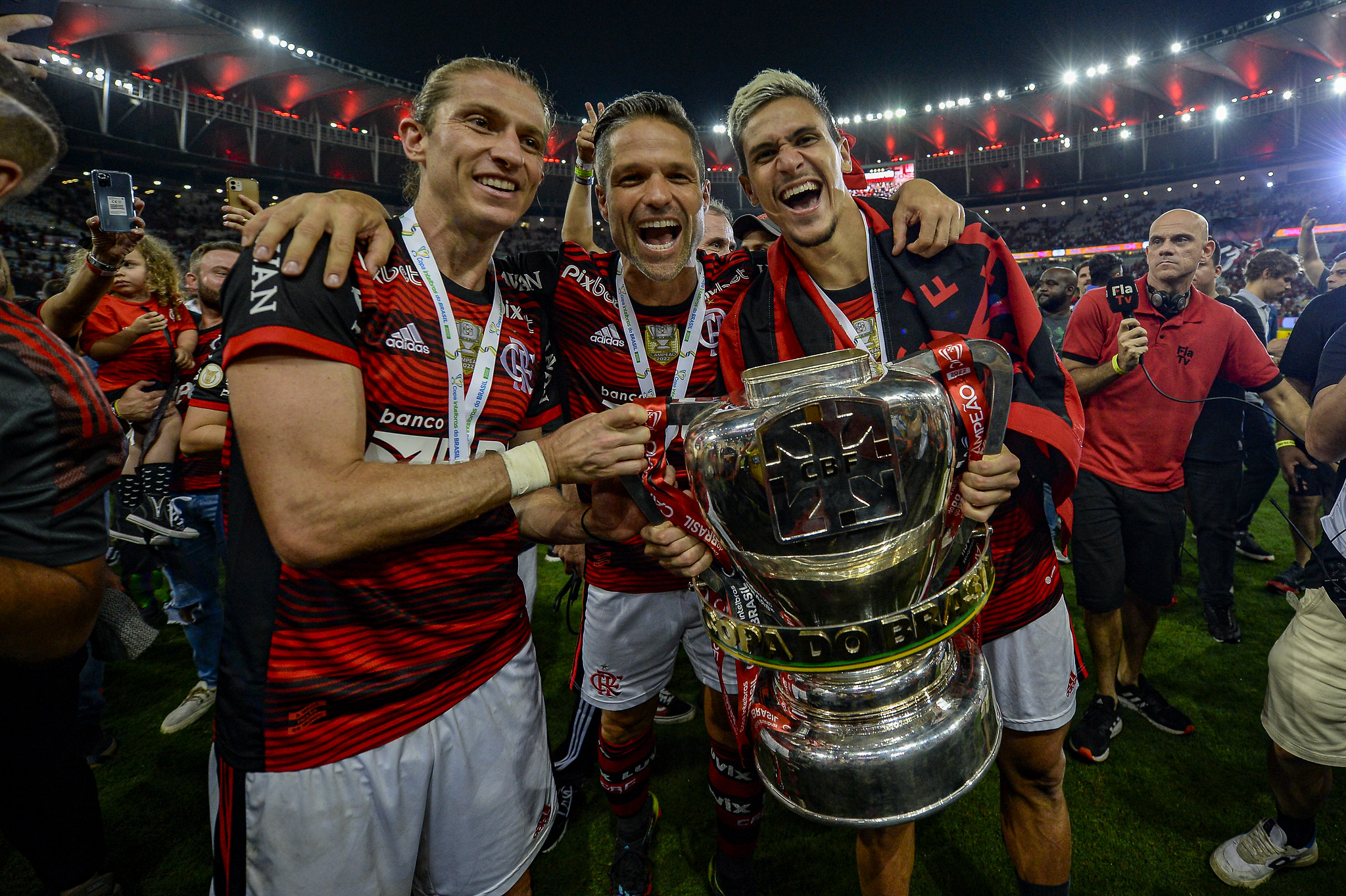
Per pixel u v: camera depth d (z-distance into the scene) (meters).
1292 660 1.50
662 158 1.39
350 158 28.39
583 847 2.03
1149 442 2.21
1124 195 30.33
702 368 1.69
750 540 0.80
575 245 1.72
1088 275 4.57
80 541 0.99
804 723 0.84
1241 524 3.61
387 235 1.08
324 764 1.03
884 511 0.76
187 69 24.70
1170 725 2.30
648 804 1.87
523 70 1.22
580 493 1.37
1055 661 1.33
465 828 1.19
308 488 0.89
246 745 1.01
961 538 0.89
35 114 0.82
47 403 0.94
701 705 2.83
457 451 1.15
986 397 0.87
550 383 1.55
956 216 1.21
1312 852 1.63
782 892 1.78
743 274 1.74
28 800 1.45
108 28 21.66
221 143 25.27
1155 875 1.73
